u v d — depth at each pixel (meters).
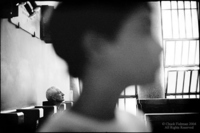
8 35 3.96
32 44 4.72
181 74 7.93
